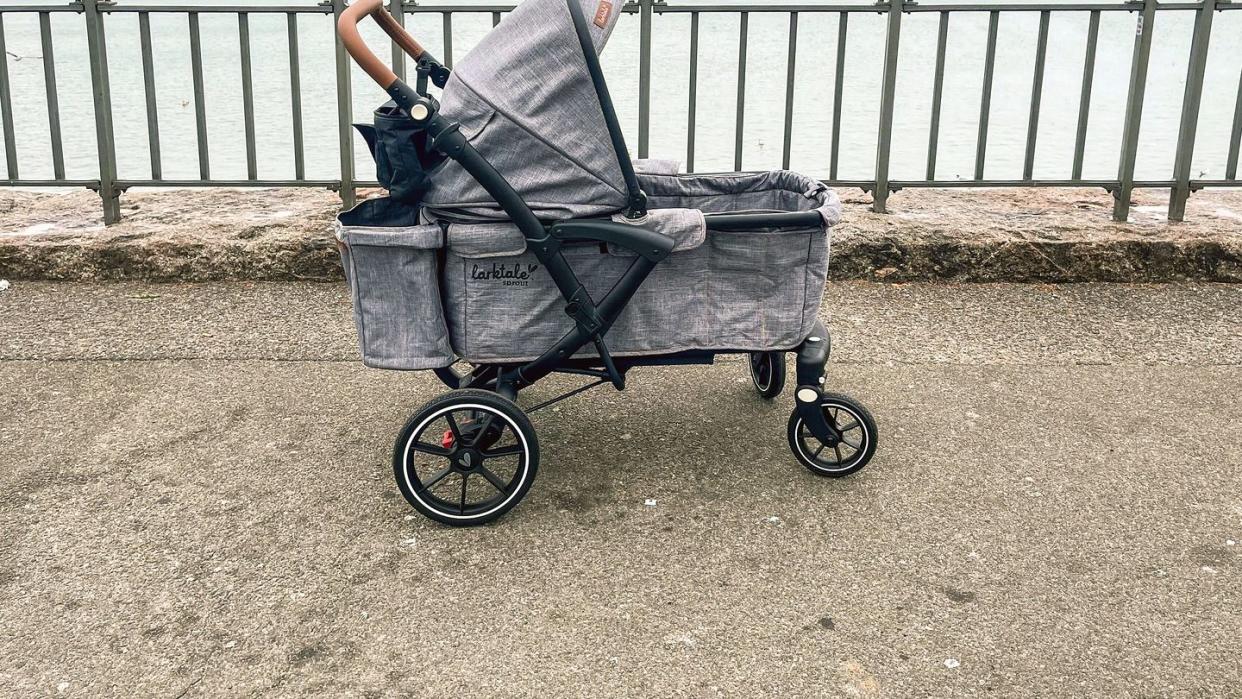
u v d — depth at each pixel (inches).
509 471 134.6
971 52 606.2
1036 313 191.0
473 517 119.7
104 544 116.6
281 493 128.3
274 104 428.8
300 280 206.8
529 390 159.5
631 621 103.1
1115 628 101.7
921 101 437.7
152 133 213.3
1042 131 366.6
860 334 181.5
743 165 297.6
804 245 120.7
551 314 120.0
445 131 107.4
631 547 116.3
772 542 117.2
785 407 153.7
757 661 97.0
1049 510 123.8
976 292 202.4
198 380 161.6
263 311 191.2
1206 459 136.1
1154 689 93.0
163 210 229.3
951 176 289.1
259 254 205.2
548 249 113.0
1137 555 114.3
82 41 780.6
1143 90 209.5
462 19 577.0
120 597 107.0
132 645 99.5
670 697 92.2
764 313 123.3
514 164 112.5
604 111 110.7
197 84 210.1
